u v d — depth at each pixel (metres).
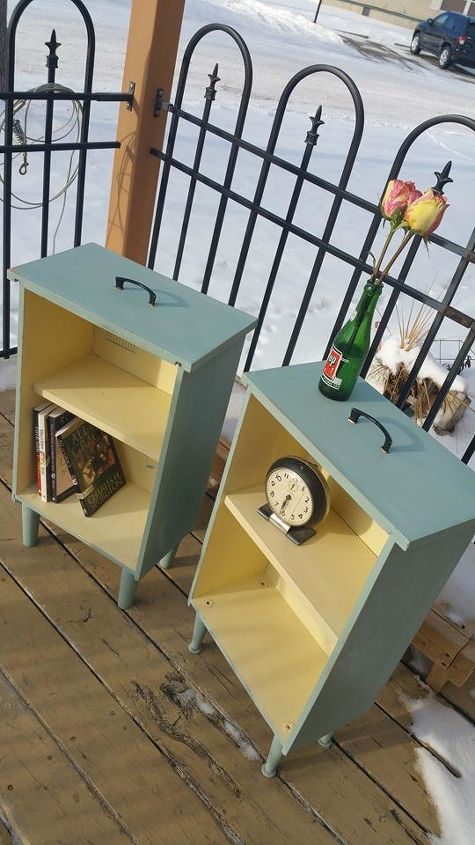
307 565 1.31
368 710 1.56
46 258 1.51
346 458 1.18
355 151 1.67
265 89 8.49
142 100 2.02
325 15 17.38
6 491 1.92
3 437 2.06
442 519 1.10
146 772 1.38
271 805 1.38
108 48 7.80
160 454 1.41
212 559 1.52
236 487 1.45
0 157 4.77
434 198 1.12
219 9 13.32
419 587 1.22
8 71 1.85
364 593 1.10
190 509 1.70
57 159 5.07
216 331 1.40
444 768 1.51
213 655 1.63
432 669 1.66
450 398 2.96
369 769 1.48
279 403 1.26
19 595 1.65
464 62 14.28
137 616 1.67
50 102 1.93
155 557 1.63
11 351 2.36
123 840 1.27
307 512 1.32
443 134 9.28
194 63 8.70
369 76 11.35
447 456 1.27
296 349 3.73
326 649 1.49
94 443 1.69
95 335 1.67
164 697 1.52
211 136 6.43
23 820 1.26
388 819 1.40
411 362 2.98
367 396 1.38
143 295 1.47
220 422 1.60
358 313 1.24
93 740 1.41
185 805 1.34
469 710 1.64
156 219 2.25
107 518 1.69
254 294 4.20
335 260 4.91
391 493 1.13
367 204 1.68
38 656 1.53
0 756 1.34
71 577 1.73
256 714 1.53
